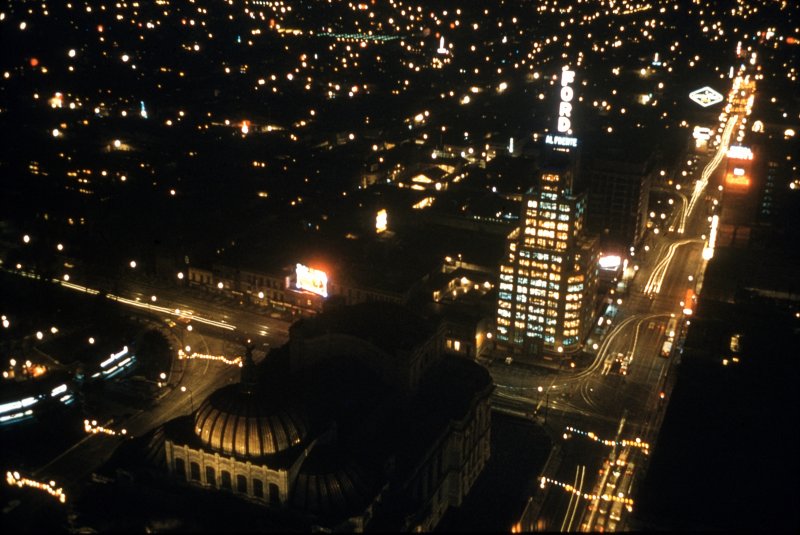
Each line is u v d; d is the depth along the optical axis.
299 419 149.88
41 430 190.38
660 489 131.62
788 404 153.25
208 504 146.12
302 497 144.25
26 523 152.62
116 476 153.12
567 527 166.25
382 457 157.75
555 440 197.88
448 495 175.62
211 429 147.38
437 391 183.25
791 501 128.62
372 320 185.88
